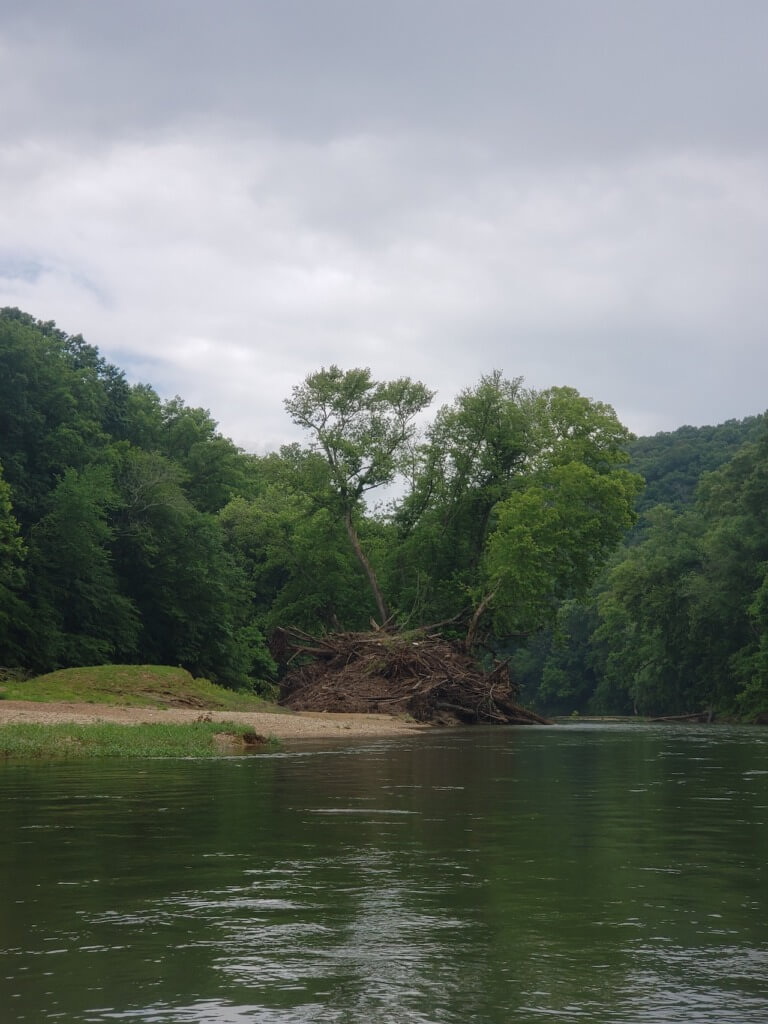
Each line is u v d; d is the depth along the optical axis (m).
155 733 25.19
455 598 59.97
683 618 81.19
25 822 10.69
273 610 65.75
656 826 10.70
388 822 10.83
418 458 62.25
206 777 16.16
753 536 78.62
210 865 8.17
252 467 83.81
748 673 75.31
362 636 54.81
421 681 50.53
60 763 19.19
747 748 28.55
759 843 9.52
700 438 172.62
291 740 29.70
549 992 4.91
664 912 6.59
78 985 5.00
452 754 24.00
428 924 6.23
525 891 7.21
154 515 59.41
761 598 71.94
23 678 46.12
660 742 32.59
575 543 57.62
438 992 4.91
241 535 67.56
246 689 59.28
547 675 123.81
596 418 60.97
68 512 52.06
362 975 5.18
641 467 155.50
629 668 102.06
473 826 10.58
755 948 5.71
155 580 57.88
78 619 53.28
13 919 6.32
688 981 5.09
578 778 17.11
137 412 73.56
